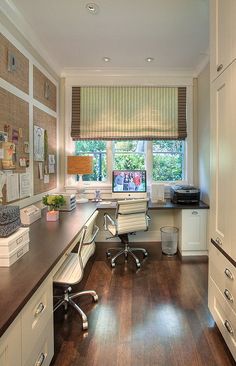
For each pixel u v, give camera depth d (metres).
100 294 2.45
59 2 2.24
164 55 3.29
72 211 2.96
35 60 2.88
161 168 4.04
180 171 4.04
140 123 3.84
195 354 1.69
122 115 3.84
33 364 1.25
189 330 1.92
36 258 1.51
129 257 3.41
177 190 3.53
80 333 1.90
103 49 3.13
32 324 1.23
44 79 3.17
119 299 2.36
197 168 3.89
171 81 3.84
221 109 1.71
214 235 1.89
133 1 2.22
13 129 2.33
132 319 2.06
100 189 3.96
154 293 2.47
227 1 1.58
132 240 4.03
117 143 4.04
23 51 2.55
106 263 3.21
